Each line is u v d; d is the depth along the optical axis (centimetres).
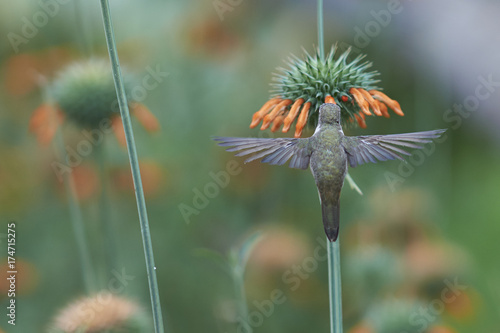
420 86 1525
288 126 574
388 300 1013
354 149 483
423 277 1091
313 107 604
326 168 478
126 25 1393
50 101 933
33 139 1212
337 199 478
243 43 1389
